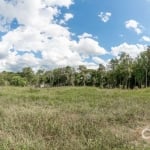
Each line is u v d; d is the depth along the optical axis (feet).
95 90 84.02
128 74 225.35
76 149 26.55
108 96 67.92
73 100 59.67
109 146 27.84
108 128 34.19
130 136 31.42
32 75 290.97
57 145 27.27
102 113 42.96
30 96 65.16
